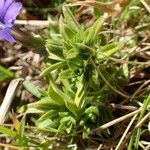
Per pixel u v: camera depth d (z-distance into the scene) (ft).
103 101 0.61
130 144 0.57
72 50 0.56
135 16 0.72
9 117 0.71
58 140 0.63
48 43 0.60
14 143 0.65
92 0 0.70
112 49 0.58
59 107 0.59
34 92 0.68
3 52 0.79
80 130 0.61
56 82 0.65
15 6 0.56
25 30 0.63
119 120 0.58
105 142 0.62
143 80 0.67
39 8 0.81
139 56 0.68
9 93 0.63
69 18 0.60
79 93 0.57
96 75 0.58
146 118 0.57
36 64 0.76
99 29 0.57
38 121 0.59
